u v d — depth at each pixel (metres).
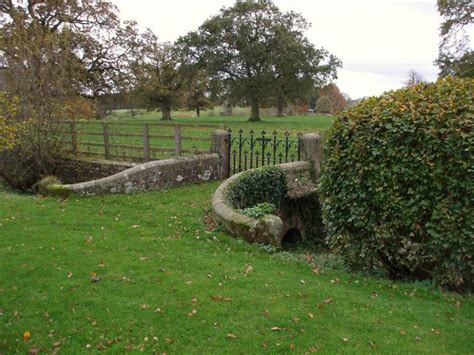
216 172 11.05
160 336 3.51
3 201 8.41
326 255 6.60
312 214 9.05
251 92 34.59
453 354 3.26
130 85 23.94
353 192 5.07
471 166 4.23
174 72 39.47
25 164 11.74
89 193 9.02
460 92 4.52
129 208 7.98
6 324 3.70
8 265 4.93
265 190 8.50
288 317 3.81
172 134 12.92
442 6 26.98
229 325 3.68
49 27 20.03
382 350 3.30
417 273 4.97
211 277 4.71
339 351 3.29
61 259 5.15
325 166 5.44
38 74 11.62
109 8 23.06
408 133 4.60
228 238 6.22
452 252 4.43
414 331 3.61
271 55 33.69
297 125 28.08
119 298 4.15
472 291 4.61
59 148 12.41
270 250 5.82
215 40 34.94
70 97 14.45
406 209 4.64
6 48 12.03
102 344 3.41
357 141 4.95
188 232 6.52
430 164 4.43
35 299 4.12
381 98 5.12
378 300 4.26
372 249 5.08
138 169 9.50
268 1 35.88
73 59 16.89
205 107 48.84
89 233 6.31
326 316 3.86
